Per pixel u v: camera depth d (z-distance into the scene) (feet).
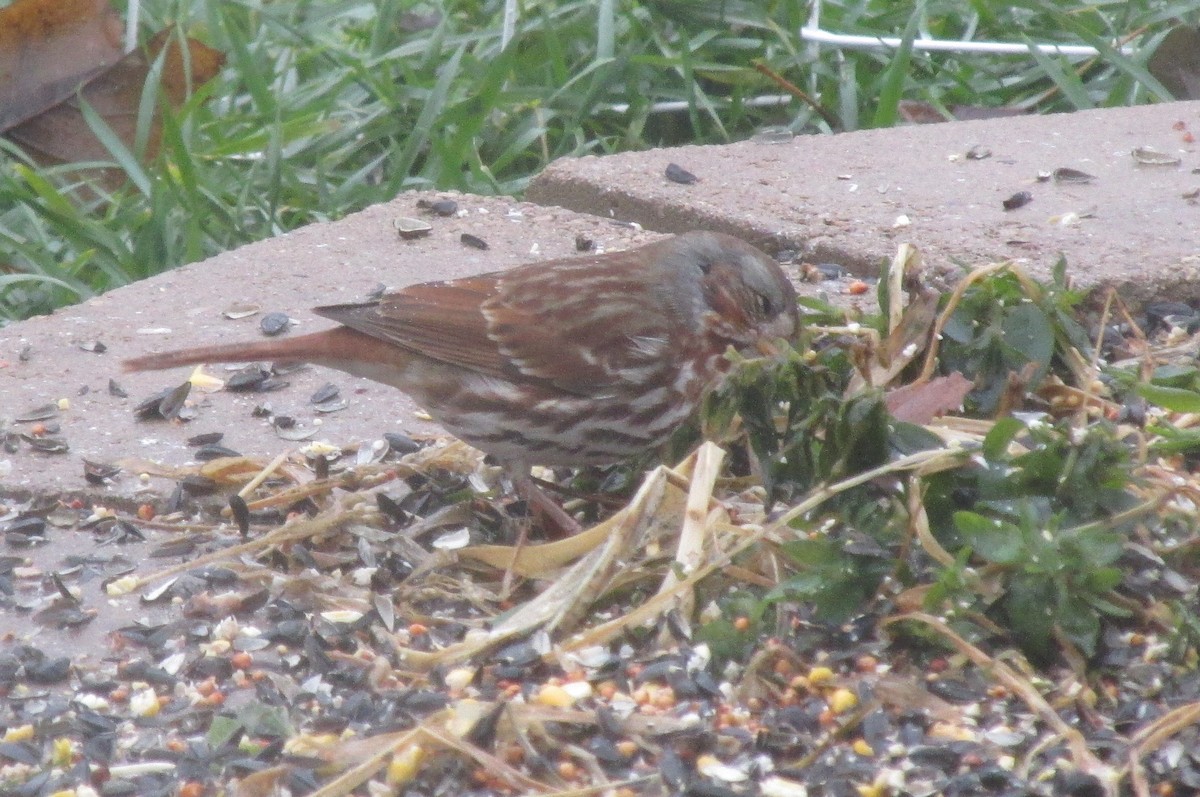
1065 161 48.26
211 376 37.96
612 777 25.11
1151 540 28.66
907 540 27.78
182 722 26.71
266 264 43.37
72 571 30.86
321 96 53.88
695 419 34.60
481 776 25.11
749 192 46.44
